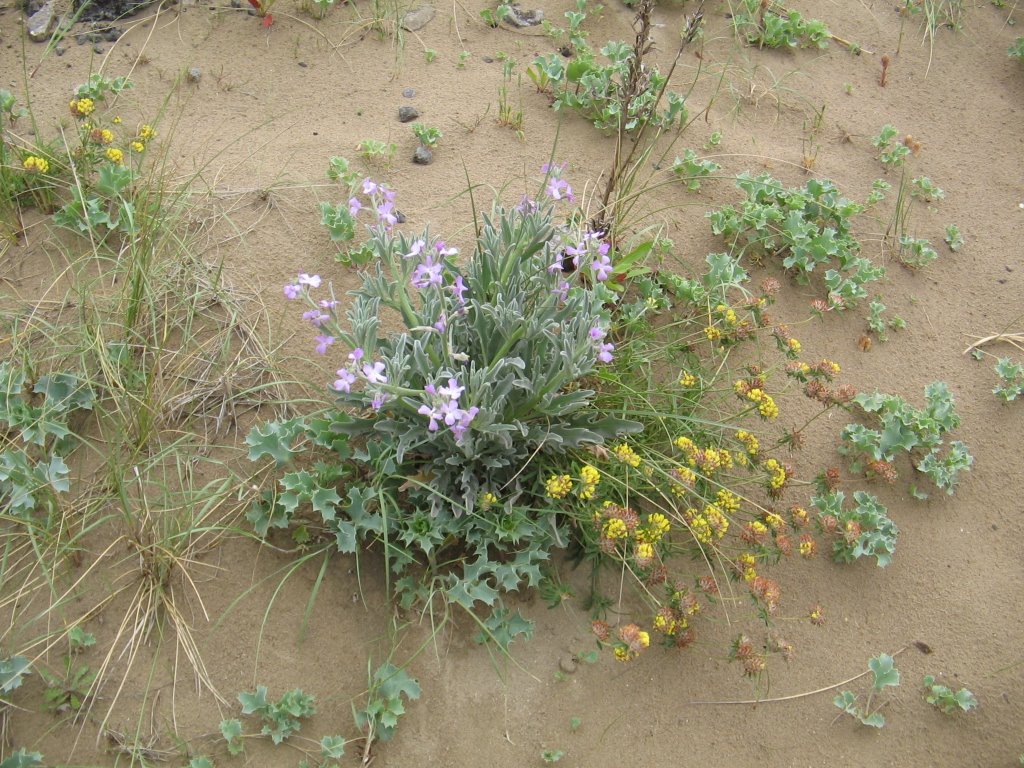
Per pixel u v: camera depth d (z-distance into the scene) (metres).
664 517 0.59
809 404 0.75
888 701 0.62
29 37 0.91
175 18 0.95
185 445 0.64
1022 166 0.96
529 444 0.62
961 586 0.68
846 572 0.67
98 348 0.65
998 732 0.61
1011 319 0.83
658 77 0.90
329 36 0.96
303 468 0.64
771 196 0.85
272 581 0.60
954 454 0.71
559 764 0.57
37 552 0.56
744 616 0.64
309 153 0.84
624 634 0.55
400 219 0.79
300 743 0.56
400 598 0.61
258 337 0.70
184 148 0.82
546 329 0.60
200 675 0.57
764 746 0.60
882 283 0.84
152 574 0.58
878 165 0.94
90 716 0.55
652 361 0.73
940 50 1.09
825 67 1.05
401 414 0.61
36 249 0.73
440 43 0.98
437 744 0.57
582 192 0.84
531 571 0.59
